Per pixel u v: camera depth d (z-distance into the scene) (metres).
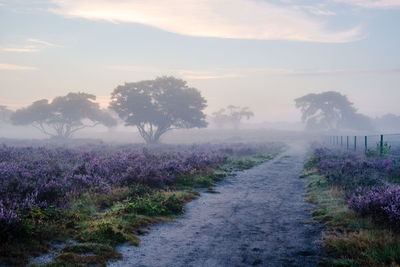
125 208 8.37
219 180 15.19
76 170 12.48
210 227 7.60
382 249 5.38
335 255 5.56
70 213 7.41
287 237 6.74
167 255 5.75
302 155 32.50
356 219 7.37
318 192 11.66
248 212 9.13
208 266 5.29
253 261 5.48
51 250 5.47
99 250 5.57
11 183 8.96
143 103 53.91
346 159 19.00
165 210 8.80
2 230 5.38
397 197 6.92
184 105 55.44
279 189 13.05
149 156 19.09
